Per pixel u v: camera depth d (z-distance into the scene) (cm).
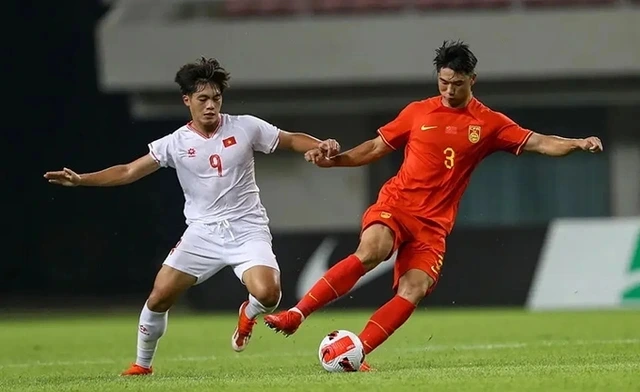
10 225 8894
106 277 8881
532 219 7500
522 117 7600
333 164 2522
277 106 7481
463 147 2464
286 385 2095
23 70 8962
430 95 7388
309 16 7406
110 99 8938
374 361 2891
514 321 4803
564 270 5756
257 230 2536
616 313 5262
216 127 2522
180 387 2144
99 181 2509
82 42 8938
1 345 4216
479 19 7138
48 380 2541
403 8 7462
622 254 5712
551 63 7119
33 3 8881
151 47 7294
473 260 5834
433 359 2923
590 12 7100
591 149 2409
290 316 2319
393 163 7588
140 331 2564
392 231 2434
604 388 1945
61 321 6222
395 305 2425
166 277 2522
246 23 7262
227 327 5031
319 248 5881
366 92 7406
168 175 8681
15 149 8981
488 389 1952
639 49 7081
